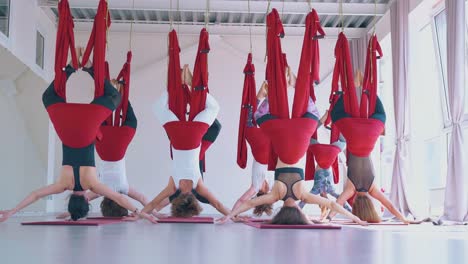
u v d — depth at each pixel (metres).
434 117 9.70
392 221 6.78
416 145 9.55
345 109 5.81
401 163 9.05
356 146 5.89
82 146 4.96
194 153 5.98
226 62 12.13
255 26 11.91
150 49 12.10
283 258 2.16
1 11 8.38
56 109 4.82
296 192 4.88
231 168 11.83
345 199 5.95
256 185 6.80
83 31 11.99
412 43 9.73
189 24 11.83
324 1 10.68
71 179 4.93
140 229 4.32
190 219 6.02
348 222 6.21
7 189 10.27
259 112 5.05
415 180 9.37
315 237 3.45
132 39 12.10
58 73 4.95
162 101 5.96
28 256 2.20
